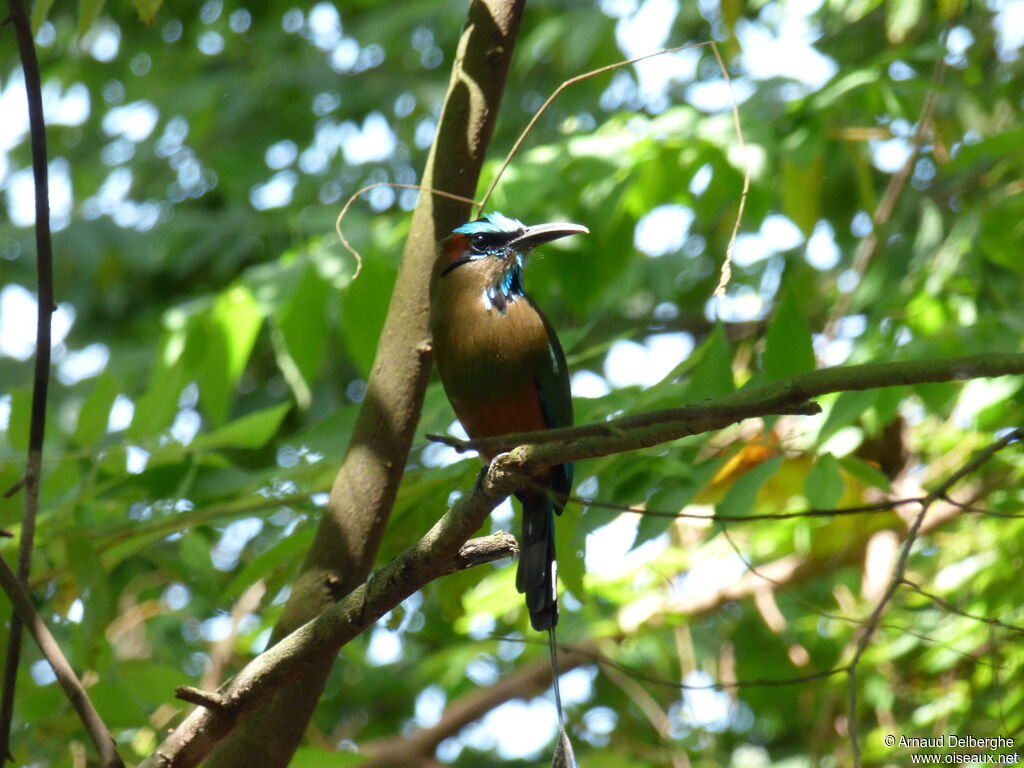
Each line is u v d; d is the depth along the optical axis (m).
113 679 8.26
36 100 6.68
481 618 11.90
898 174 11.96
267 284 10.03
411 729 18.22
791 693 14.36
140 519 8.44
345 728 17.92
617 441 4.99
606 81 14.67
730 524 10.80
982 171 12.78
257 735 6.63
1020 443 9.73
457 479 7.97
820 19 13.47
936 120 12.24
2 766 6.33
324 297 9.94
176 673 8.23
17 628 6.50
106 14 18.59
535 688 14.23
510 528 9.19
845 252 14.46
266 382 16.77
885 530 11.74
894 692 11.09
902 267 11.99
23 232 17.22
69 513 8.26
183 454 8.37
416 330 7.04
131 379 15.20
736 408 4.63
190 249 16.77
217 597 9.09
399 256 10.14
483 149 7.30
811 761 11.93
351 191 17.12
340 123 17.69
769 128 10.40
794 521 11.33
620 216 10.67
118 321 17.47
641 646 14.73
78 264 16.95
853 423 8.51
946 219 12.83
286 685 5.90
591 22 14.20
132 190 18.58
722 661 13.52
